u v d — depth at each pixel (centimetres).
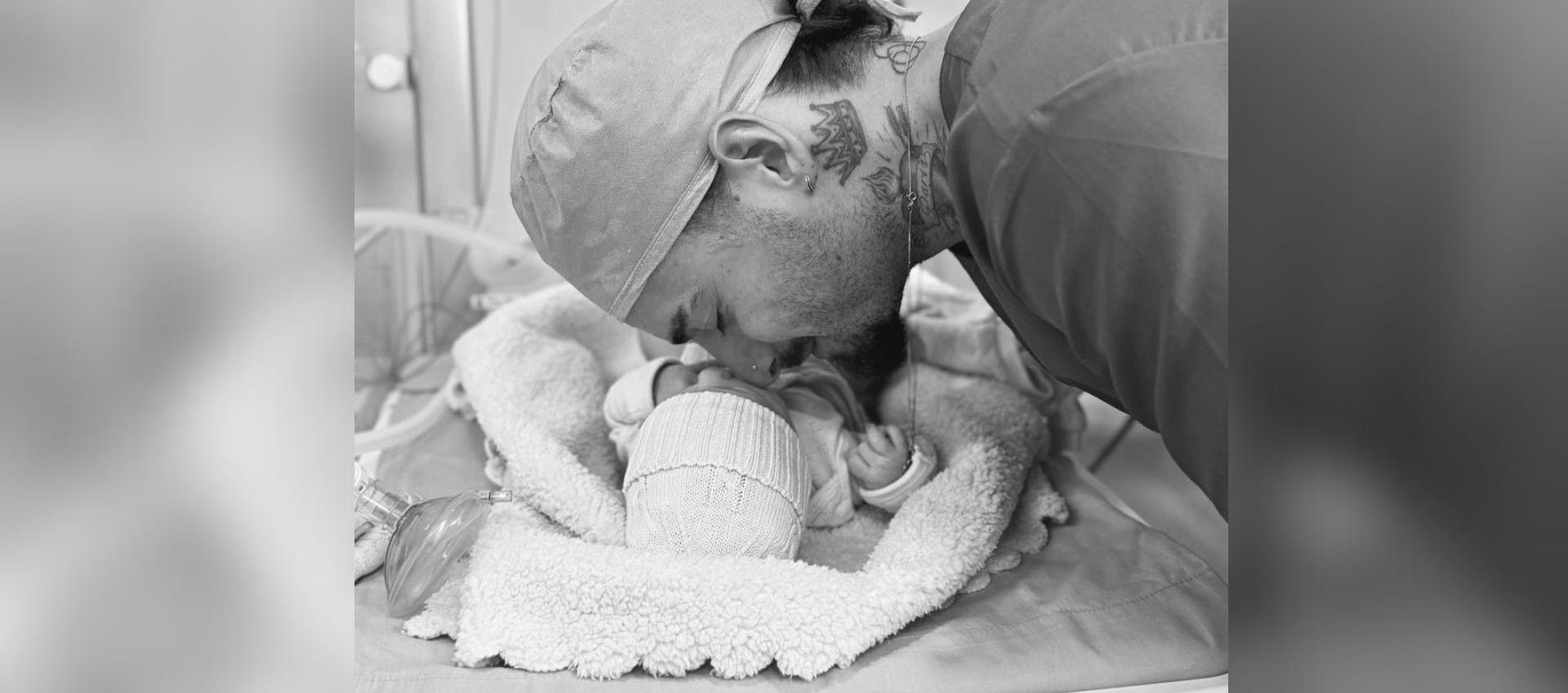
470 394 115
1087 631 80
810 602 75
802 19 85
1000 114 71
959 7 149
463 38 173
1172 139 63
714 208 83
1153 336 69
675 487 83
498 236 179
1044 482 106
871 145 85
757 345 94
